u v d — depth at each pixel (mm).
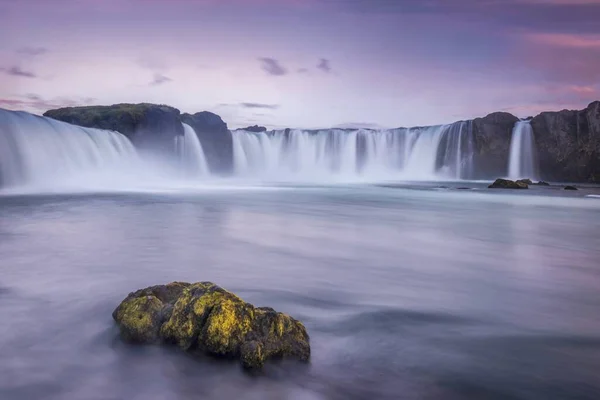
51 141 41719
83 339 6219
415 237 16734
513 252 13750
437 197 41188
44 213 22734
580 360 5887
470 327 7059
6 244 13664
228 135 80750
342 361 5770
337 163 89562
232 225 19172
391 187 59312
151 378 5289
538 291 9195
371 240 15797
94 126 57312
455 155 85188
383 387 5172
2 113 37250
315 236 16516
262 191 47062
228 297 5816
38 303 7785
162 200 32312
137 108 62375
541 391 5117
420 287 9422
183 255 12289
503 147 81062
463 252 13625
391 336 6637
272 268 10930
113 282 9297
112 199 32188
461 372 5531
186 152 69875
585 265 11820
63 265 10836
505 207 31422
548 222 22484
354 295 8750
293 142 88625
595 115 74000
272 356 5445
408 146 89562
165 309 6129
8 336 6344
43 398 4852
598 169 73375
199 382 5238
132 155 55562
